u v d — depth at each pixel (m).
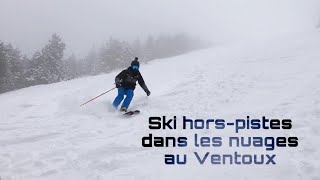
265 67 12.77
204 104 8.37
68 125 7.58
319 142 5.07
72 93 13.18
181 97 9.52
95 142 6.14
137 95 10.70
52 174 4.78
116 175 4.54
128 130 6.81
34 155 5.57
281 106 7.27
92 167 4.90
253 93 8.87
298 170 4.22
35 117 8.95
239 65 14.55
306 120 6.13
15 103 12.56
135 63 8.86
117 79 8.71
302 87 8.70
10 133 7.09
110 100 10.12
